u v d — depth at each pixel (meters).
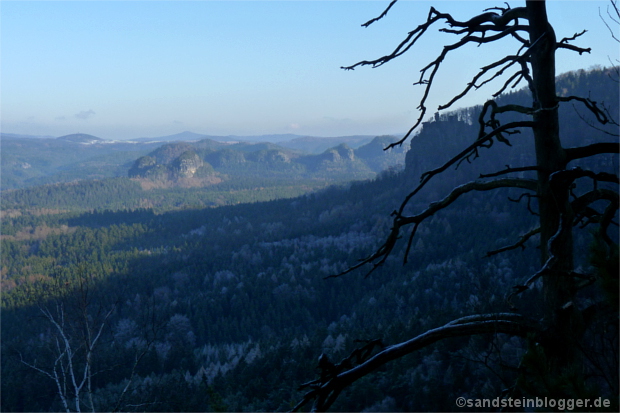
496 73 3.65
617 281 2.71
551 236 3.60
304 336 117.69
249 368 82.81
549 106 3.64
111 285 137.12
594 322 3.25
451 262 148.62
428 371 44.59
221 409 17.34
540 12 3.61
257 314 157.62
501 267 105.75
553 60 3.68
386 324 100.25
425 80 3.72
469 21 3.70
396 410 47.19
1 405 59.88
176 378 77.19
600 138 133.38
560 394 2.73
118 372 62.53
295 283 174.75
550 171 3.64
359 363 3.42
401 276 161.62
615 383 2.83
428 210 3.72
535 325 3.42
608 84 84.12
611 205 3.33
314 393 3.27
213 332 140.62
